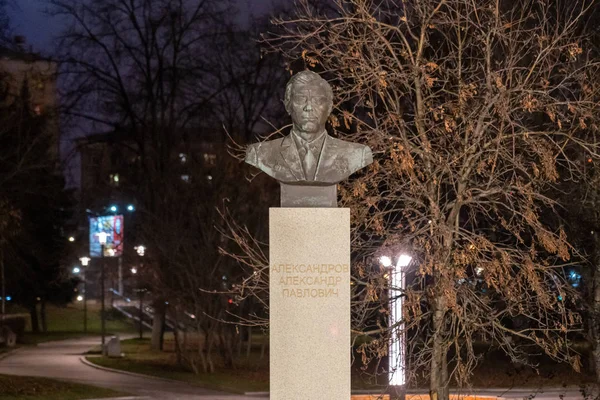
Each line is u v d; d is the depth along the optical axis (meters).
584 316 14.87
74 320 72.00
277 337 9.73
